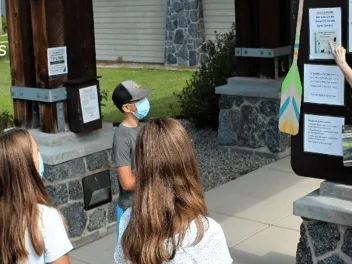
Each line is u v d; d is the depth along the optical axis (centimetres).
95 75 512
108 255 480
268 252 471
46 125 491
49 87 481
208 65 918
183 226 195
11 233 225
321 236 342
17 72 501
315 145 341
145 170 202
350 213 320
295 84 341
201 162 748
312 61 333
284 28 732
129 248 200
